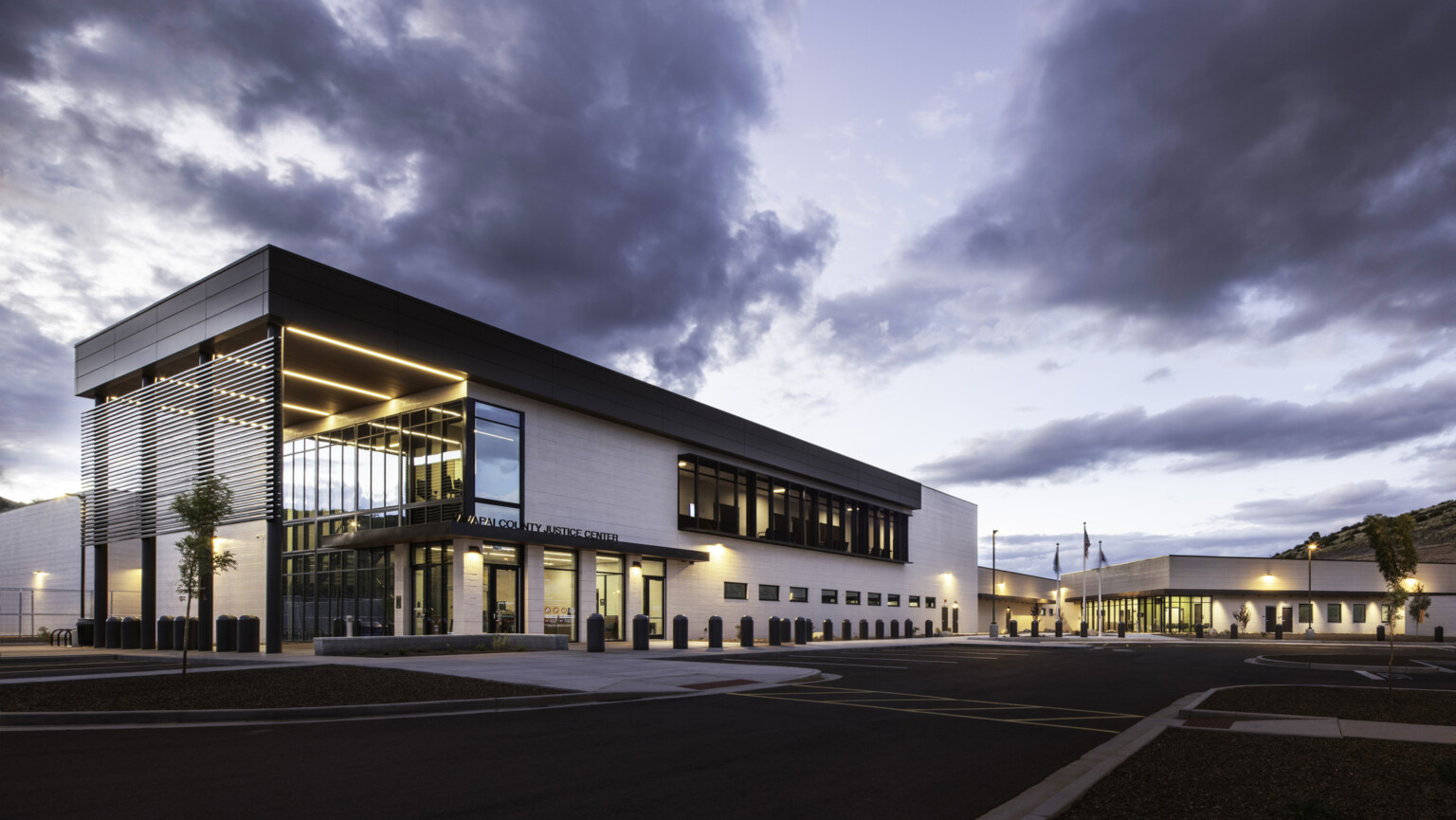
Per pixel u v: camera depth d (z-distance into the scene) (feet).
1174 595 230.07
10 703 41.01
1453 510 445.37
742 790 26.04
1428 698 51.08
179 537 93.91
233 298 83.10
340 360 90.63
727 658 87.20
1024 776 28.27
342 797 24.48
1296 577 227.61
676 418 128.06
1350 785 25.48
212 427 87.81
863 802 24.64
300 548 115.75
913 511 207.10
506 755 31.30
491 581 97.40
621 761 30.30
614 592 115.34
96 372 103.91
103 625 103.40
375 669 59.52
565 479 109.40
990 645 140.77
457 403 98.22
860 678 66.74
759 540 146.10
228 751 31.63
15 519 157.48
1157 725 39.81
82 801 23.75
